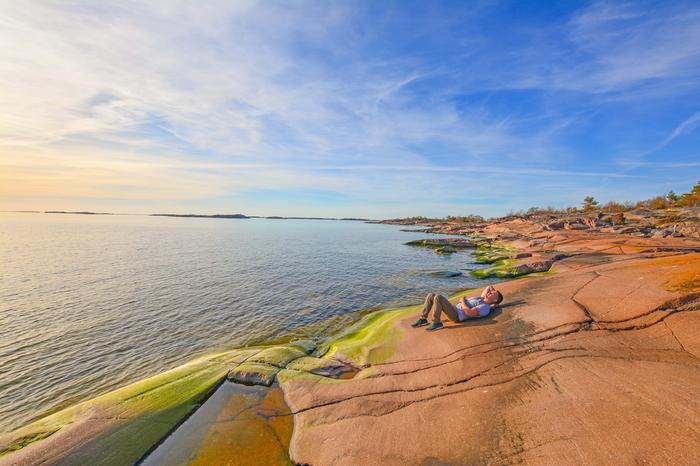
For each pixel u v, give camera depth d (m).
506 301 9.62
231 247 47.03
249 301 17.23
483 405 5.19
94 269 26.91
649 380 4.90
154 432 5.57
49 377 9.54
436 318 8.65
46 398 8.54
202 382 7.19
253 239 65.06
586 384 5.12
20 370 9.94
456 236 72.94
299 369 7.73
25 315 14.95
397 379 6.52
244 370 7.65
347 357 8.30
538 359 6.17
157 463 4.93
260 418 5.94
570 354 6.09
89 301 17.27
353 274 24.91
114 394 6.88
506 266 23.86
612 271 10.32
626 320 6.76
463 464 4.12
